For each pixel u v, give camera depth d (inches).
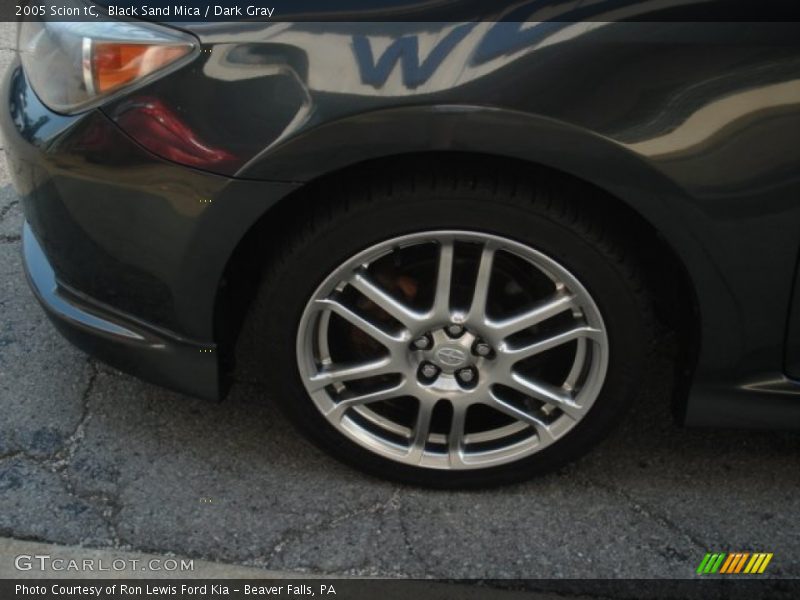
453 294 88.2
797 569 90.0
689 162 77.0
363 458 95.0
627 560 90.3
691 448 102.3
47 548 89.2
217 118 79.2
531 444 93.7
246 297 94.0
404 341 89.0
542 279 88.0
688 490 97.6
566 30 75.3
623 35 75.2
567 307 86.5
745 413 89.5
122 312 91.3
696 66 75.6
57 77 85.1
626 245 83.6
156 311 89.1
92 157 83.3
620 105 75.9
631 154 76.6
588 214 81.7
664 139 76.5
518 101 75.7
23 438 100.0
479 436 95.0
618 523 93.8
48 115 85.9
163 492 94.9
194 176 80.7
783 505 96.3
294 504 94.4
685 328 89.1
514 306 90.0
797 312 83.4
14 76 93.7
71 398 105.0
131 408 104.0
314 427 93.9
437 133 77.0
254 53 78.1
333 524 92.6
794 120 76.2
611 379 89.0
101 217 85.4
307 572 88.1
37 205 89.7
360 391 93.6
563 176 80.7
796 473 99.9
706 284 82.4
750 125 76.3
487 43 75.6
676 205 78.5
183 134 80.1
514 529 92.8
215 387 91.8
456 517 93.8
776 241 79.9
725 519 94.7
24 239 103.4
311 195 83.2
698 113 76.1
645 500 96.3
